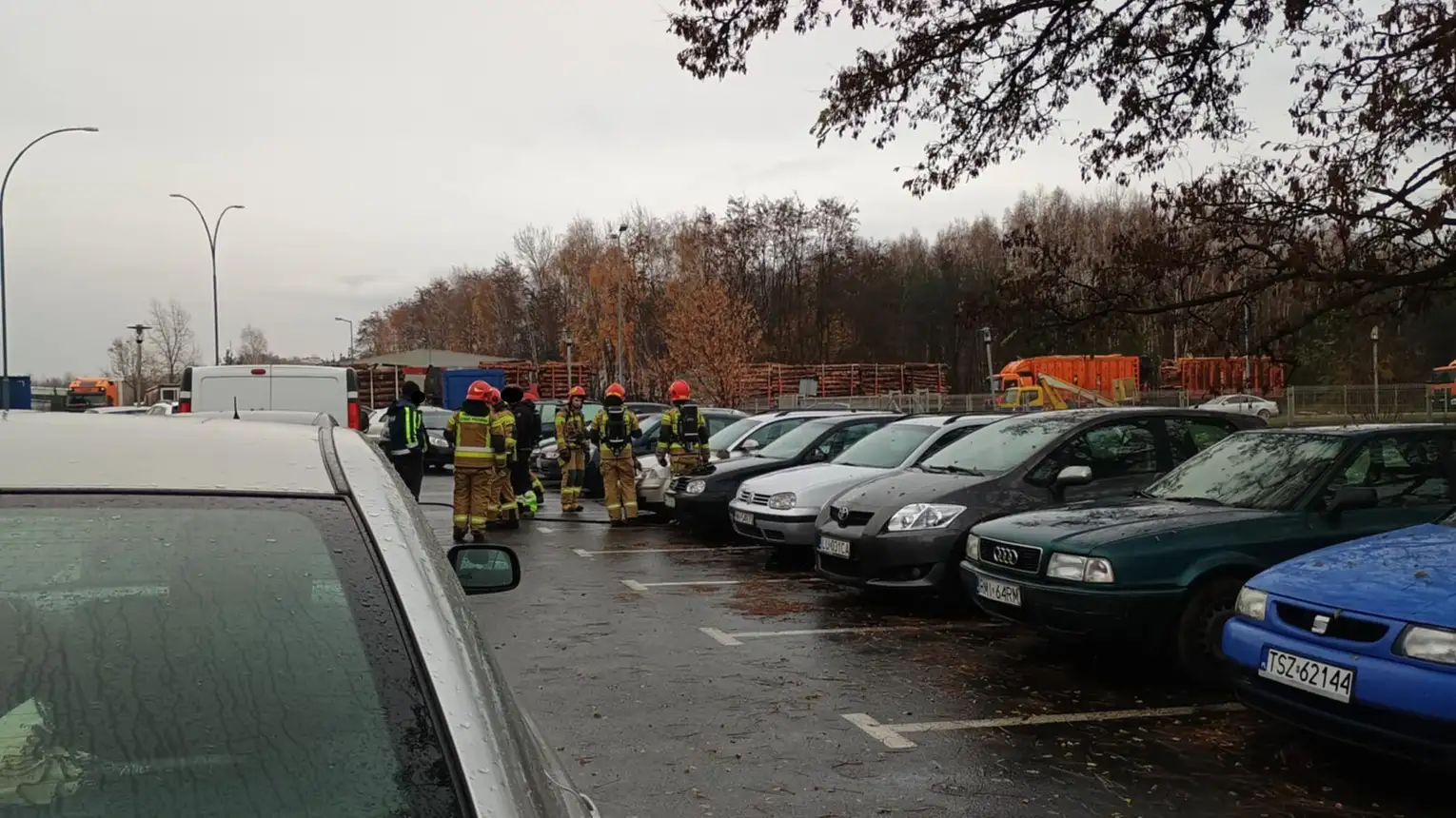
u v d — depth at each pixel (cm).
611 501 1316
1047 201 6494
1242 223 984
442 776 146
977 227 7694
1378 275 944
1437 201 861
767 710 542
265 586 167
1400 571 436
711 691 577
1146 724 522
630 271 5841
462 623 173
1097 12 995
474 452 1116
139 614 161
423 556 182
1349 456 627
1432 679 384
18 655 153
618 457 1313
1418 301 975
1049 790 434
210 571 168
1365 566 450
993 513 761
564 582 913
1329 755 475
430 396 5038
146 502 178
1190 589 575
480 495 1122
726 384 4488
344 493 192
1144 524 600
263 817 140
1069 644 683
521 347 8738
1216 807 418
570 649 671
